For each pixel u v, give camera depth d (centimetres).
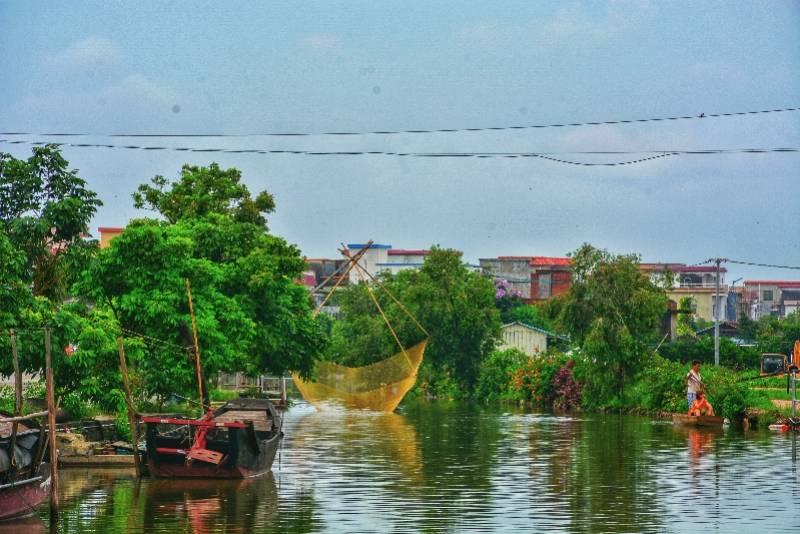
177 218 6588
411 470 3825
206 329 4616
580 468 3881
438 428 5853
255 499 3123
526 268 16088
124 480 3491
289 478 3591
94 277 4619
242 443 3484
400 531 2641
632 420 6481
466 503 3061
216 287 5562
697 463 4019
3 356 3678
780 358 6725
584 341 7650
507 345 12000
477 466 3950
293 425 6100
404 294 10538
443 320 10344
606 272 7744
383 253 17838
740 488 3353
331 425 6112
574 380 8088
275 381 9131
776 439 4981
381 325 10344
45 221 4084
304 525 2714
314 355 6272
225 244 5822
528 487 3391
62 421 4041
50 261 4256
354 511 2925
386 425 6109
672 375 6994
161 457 3484
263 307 5828
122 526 2700
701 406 5866
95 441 4094
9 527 2686
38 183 4194
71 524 2723
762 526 2708
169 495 3194
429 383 10569
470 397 10369
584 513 2895
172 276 4644
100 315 4247
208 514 2872
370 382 7262
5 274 3700
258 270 5722
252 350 5838
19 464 2798
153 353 4541
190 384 4588
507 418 6775
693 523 2753
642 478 3591
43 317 3809
